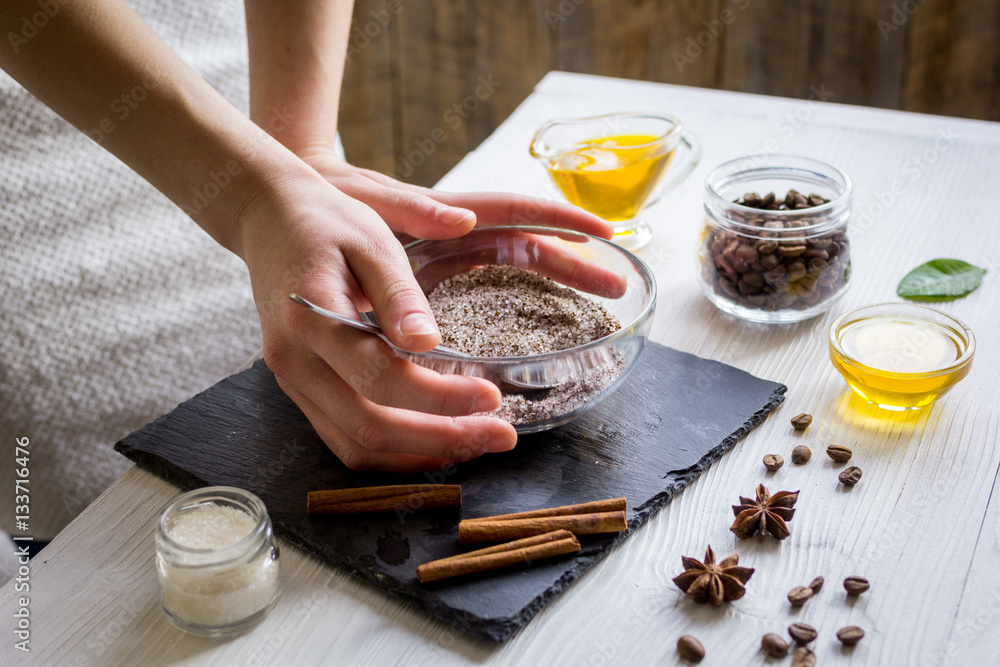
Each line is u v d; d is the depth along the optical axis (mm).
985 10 1367
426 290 779
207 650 614
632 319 752
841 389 753
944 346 730
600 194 881
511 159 1021
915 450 702
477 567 632
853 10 1438
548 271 784
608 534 655
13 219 926
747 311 811
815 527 659
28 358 937
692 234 920
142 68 723
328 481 693
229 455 714
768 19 1499
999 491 671
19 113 918
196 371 1021
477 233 777
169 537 608
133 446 722
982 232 880
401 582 630
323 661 607
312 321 667
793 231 778
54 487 969
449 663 603
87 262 960
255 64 885
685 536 661
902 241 879
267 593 625
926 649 596
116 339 977
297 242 691
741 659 597
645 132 932
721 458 710
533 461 706
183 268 1009
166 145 729
